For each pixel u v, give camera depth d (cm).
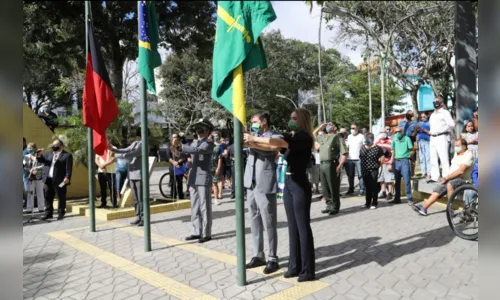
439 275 474
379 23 2262
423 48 2322
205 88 3459
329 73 3719
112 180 1016
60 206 919
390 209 908
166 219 877
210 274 500
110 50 1650
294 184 460
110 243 670
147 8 602
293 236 473
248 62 439
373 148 923
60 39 1612
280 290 439
